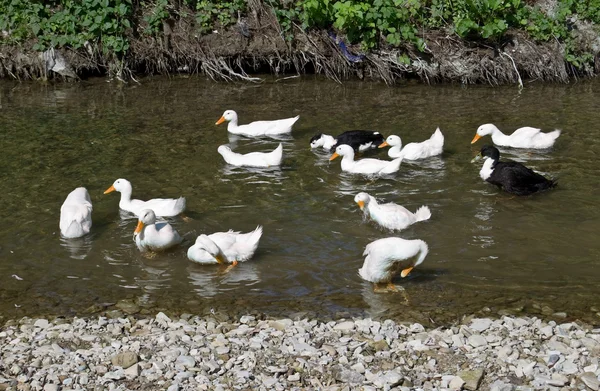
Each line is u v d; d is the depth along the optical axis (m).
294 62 18.25
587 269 8.77
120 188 10.52
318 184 11.47
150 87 17.14
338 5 17.59
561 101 15.97
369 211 9.93
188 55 18.08
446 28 18.08
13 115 14.77
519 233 9.73
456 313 7.87
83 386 6.49
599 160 12.32
